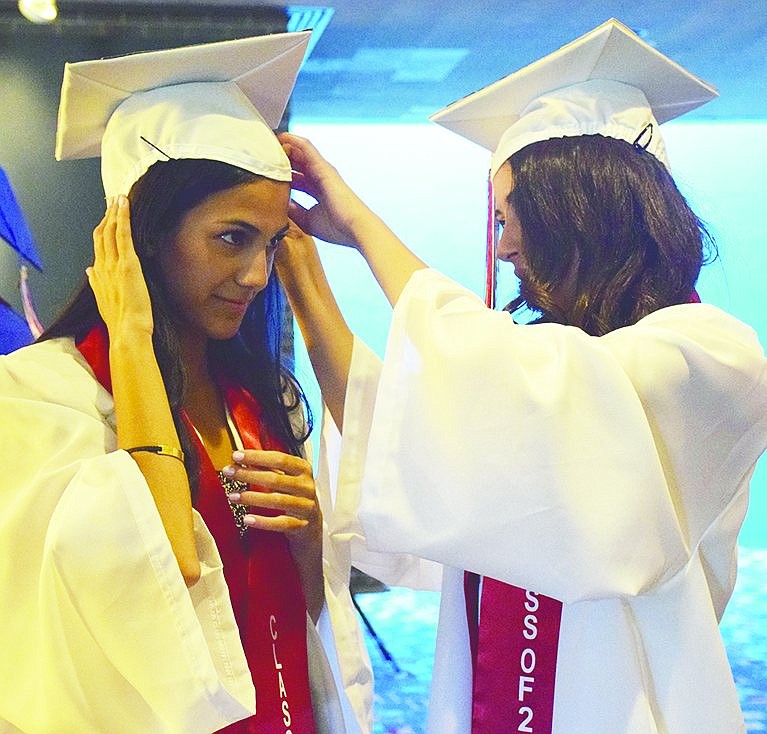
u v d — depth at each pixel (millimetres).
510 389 1174
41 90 4363
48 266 4277
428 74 5160
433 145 5828
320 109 5652
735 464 1302
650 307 1372
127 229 1184
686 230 1412
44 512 1076
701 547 1405
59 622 1038
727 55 5148
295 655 1285
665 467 1240
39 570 1070
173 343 1212
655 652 1275
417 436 1188
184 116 1210
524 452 1160
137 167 1206
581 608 1280
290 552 1335
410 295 1263
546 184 1410
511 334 1219
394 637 4629
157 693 1053
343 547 1464
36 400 1157
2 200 2537
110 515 1051
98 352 1215
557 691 1290
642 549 1154
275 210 1227
